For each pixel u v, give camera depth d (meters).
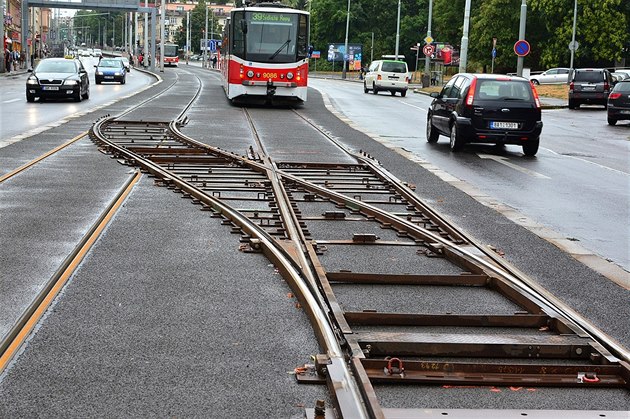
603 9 72.69
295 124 27.70
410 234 10.06
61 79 35.47
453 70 98.88
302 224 10.38
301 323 6.38
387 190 13.66
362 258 8.79
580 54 74.88
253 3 38.03
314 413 4.64
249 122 27.69
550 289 7.72
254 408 4.73
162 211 11.03
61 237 9.15
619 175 17.25
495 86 20.45
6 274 7.53
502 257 9.02
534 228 10.79
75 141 19.84
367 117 33.00
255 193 12.72
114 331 6.04
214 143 20.19
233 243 9.22
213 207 11.26
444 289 7.71
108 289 7.15
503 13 81.56
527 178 16.20
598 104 45.41
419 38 121.88
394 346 5.75
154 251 8.66
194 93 45.34
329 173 15.52
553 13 75.31
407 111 38.19
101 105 34.00
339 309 6.54
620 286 7.92
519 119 20.23
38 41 130.75
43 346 5.67
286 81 36.09
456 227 10.34
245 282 7.55
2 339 5.75
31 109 31.41
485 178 15.98
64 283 7.30
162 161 16.34
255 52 36.00
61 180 13.56
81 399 4.79
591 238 10.34
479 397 5.06
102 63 60.12
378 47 123.75
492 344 5.80
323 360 5.31
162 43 90.44
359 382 5.09
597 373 5.46
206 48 138.50
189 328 6.17
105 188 12.83
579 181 16.02
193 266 8.08
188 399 4.84
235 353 5.65
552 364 5.63
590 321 6.73
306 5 154.12
